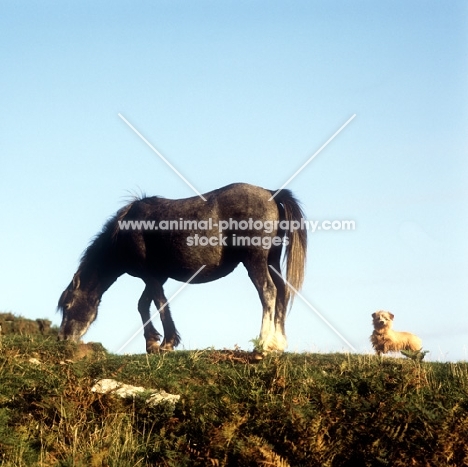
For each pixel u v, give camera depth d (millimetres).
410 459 10422
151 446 11227
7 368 13539
